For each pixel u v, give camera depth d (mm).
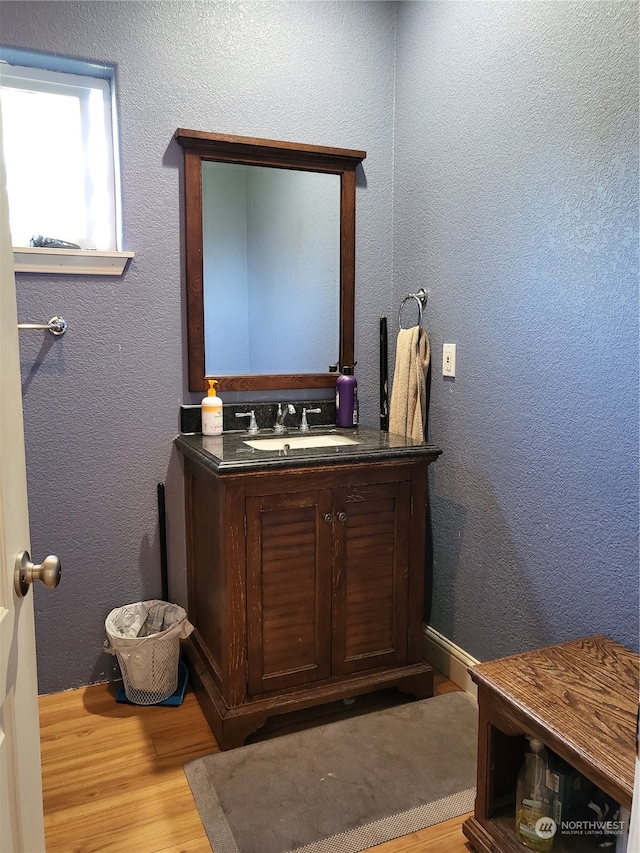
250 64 2217
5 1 1920
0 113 853
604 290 1570
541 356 1784
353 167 2391
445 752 1823
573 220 1653
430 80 2219
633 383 1503
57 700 2119
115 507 2197
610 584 1598
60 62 2031
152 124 2115
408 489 2033
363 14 2359
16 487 890
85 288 2084
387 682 2045
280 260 2328
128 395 2178
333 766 1763
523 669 1467
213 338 2262
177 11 2104
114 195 2191
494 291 1960
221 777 1716
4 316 853
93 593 2195
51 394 2082
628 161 1487
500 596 1992
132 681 2037
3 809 825
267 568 1868
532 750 1386
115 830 1539
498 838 1427
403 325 2455
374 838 1518
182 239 2195
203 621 2172
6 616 832
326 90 2336
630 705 1325
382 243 2496
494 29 1902
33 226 2201
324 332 2438
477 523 2082
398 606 2068
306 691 1953
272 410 2375
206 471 1955
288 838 1510
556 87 1688
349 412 2398
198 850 1479
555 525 1763
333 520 1934
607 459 1586
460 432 2146
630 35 1469
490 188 1956
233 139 2172
